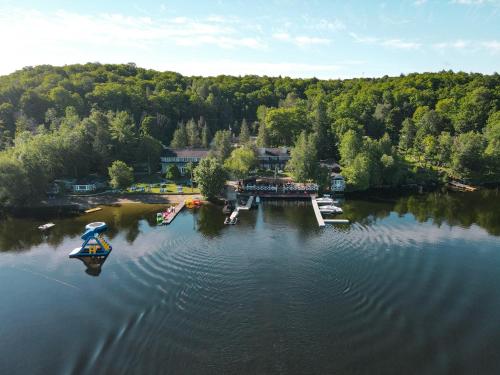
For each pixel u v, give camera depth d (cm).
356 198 10862
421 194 11388
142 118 17588
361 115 18025
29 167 9906
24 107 15700
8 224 8500
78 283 5522
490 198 10831
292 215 9094
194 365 3728
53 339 4194
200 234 7638
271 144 17212
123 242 7194
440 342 4056
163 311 4712
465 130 16312
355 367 3675
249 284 5391
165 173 13625
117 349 4000
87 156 12188
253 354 3878
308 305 4803
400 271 5788
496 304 4841
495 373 3606
